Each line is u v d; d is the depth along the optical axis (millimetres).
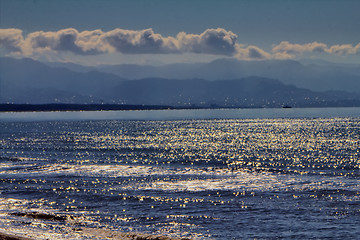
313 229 58156
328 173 107188
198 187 86875
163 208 69688
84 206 71500
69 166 121250
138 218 63844
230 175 103125
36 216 64812
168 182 93438
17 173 107062
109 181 95250
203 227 59344
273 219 63000
